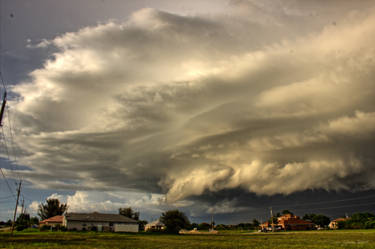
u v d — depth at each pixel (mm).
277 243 43750
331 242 42438
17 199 70812
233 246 39250
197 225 175625
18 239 51219
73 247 36062
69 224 100125
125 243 45375
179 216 111375
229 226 184625
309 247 34438
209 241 51875
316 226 152500
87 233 86312
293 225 147375
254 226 181000
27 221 144000
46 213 144250
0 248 32562
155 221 127375
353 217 140750
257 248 35094
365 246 33375
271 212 128500
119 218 114438
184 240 55594
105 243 44688
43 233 82625
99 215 113125
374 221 123000
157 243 46094
